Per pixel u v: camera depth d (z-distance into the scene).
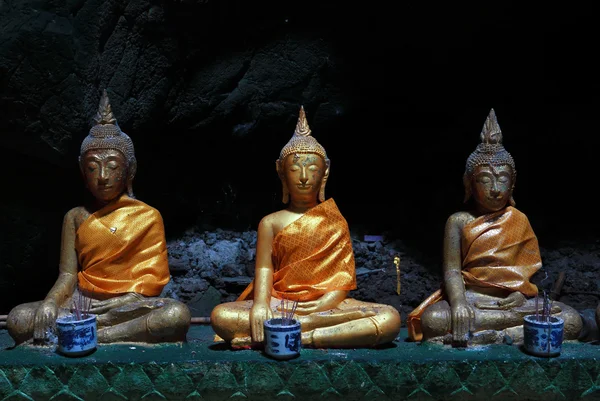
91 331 3.75
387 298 5.87
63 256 4.25
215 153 6.43
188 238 6.39
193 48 5.70
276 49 5.99
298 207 4.27
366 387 3.66
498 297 4.13
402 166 6.86
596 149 6.62
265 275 4.15
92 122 5.36
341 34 6.05
